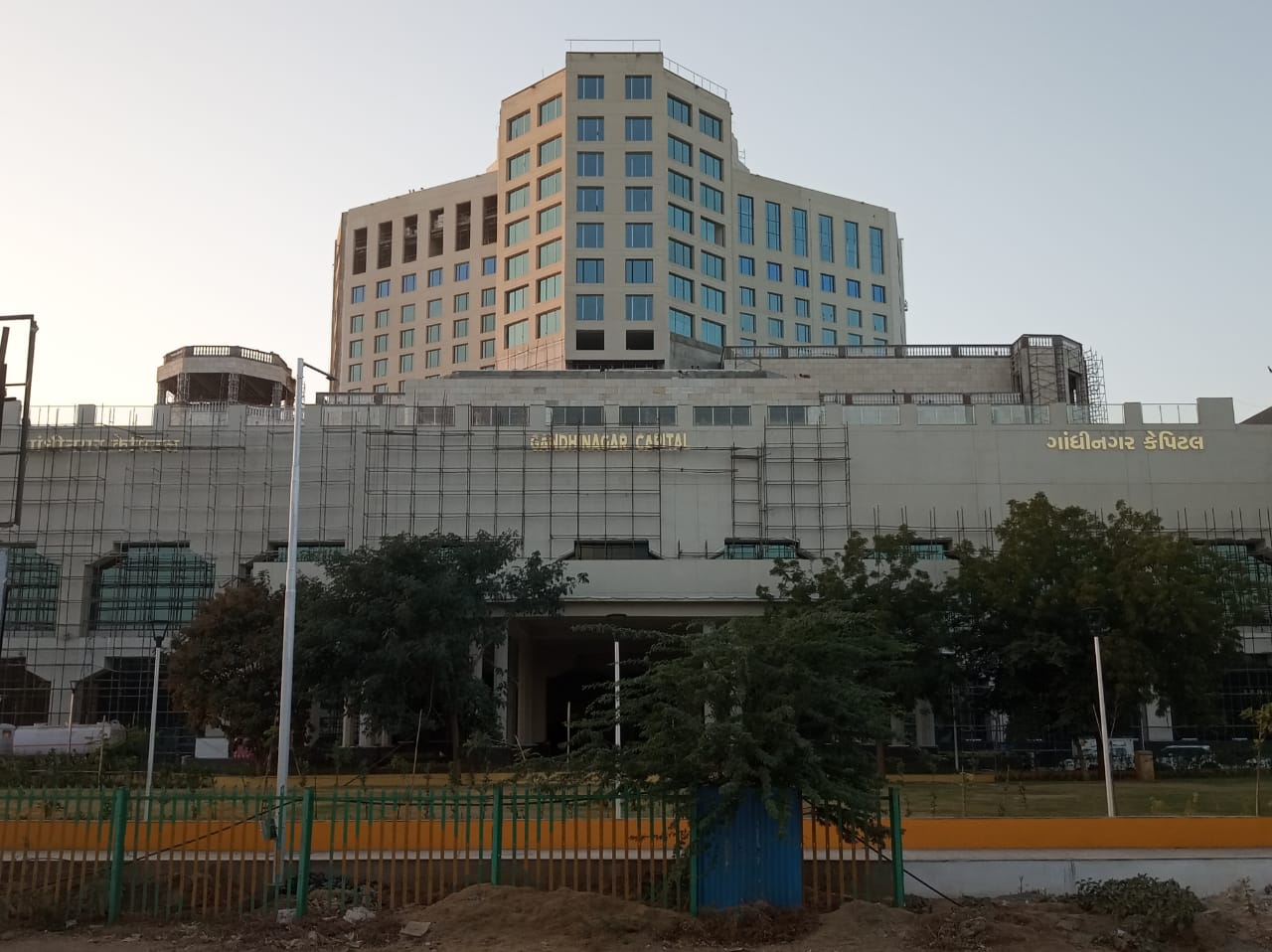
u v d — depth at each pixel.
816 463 69.12
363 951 16.30
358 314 114.19
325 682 47.59
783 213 109.56
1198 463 68.31
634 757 18.33
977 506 68.25
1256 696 61.47
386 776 44.97
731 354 86.75
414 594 47.91
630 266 94.69
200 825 20.20
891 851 18.89
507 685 57.06
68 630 65.06
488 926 17.02
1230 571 51.22
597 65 98.25
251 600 51.09
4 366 28.86
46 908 17.66
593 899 17.62
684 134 99.31
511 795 19.14
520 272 100.00
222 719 49.16
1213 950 16.81
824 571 49.84
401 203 114.44
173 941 16.80
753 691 18.09
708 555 67.88
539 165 100.00
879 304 114.50
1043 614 45.88
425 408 70.38
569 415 71.75
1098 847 22.95
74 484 67.62
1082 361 84.44
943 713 49.94
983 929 16.89
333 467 68.56
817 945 16.45
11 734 48.31
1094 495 67.94
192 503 67.94
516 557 59.00
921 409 71.12
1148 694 45.25
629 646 71.06
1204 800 35.44
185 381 90.00
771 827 18.02
